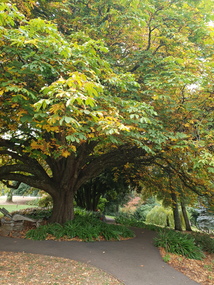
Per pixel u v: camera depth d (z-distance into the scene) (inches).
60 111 167.2
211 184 448.5
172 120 313.3
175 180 561.3
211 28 311.1
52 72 200.5
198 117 309.1
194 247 322.3
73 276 207.8
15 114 264.5
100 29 327.9
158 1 336.2
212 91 286.8
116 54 364.5
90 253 273.6
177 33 313.6
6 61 220.1
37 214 505.7
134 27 343.9
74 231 336.5
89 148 360.8
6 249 266.7
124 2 293.4
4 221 361.7
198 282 230.5
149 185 612.1
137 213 1134.4
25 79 231.9
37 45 197.0
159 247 331.6
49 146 252.8
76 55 216.1
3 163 474.6
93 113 156.4
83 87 137.9
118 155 395.2
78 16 346.9
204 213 906.1
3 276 194.7
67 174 396.5
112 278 212.4
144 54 323.6
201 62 274.7
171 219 799.1
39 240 308.2
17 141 301.9
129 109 225.6
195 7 347.9
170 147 293.3
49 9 329.7
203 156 235.9
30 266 221.9
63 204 399.9
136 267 246.5
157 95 268.1
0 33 186.9
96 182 755.4
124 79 278.2
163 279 225.3
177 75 243.9
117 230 389.7
